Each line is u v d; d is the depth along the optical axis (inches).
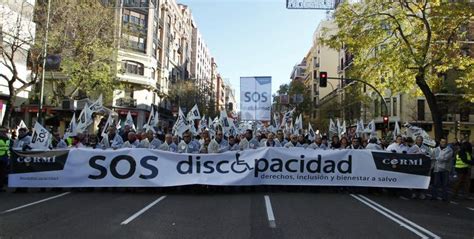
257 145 552.4
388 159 487.2
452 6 668.1
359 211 368.8
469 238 283.7
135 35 1920.5
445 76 1398.9
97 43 1043.3
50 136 562.3
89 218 322.3
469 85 740.0
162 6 2308.1
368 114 1932.8
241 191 482.0
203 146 496.4
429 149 542.3
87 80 1089.4
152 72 2071.9
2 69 988.6
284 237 271.0
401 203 428.1
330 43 771.4
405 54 701.9
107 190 478.9
